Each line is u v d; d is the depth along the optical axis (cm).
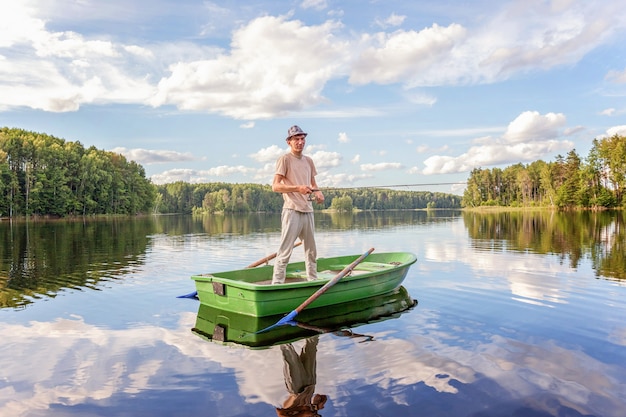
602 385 333
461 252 1173
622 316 522
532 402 306
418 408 299
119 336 471
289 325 518
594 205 6050
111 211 6788
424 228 2417
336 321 533
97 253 1265
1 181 5228
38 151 5700
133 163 7575
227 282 568
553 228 2100
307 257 648
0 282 789
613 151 6034
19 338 462
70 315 558
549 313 539
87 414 296
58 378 357
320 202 644
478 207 9588
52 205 5731
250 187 11912
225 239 1825
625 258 986
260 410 299
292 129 614
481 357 393
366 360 390
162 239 1825
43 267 976
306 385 339
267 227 2992
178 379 354
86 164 6319
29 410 303
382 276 660
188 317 552
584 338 443
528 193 8319
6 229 2667
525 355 397
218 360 396
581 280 741
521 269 863
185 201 11556
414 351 412
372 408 299
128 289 724
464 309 567
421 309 573
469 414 290
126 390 333
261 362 390
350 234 2016
